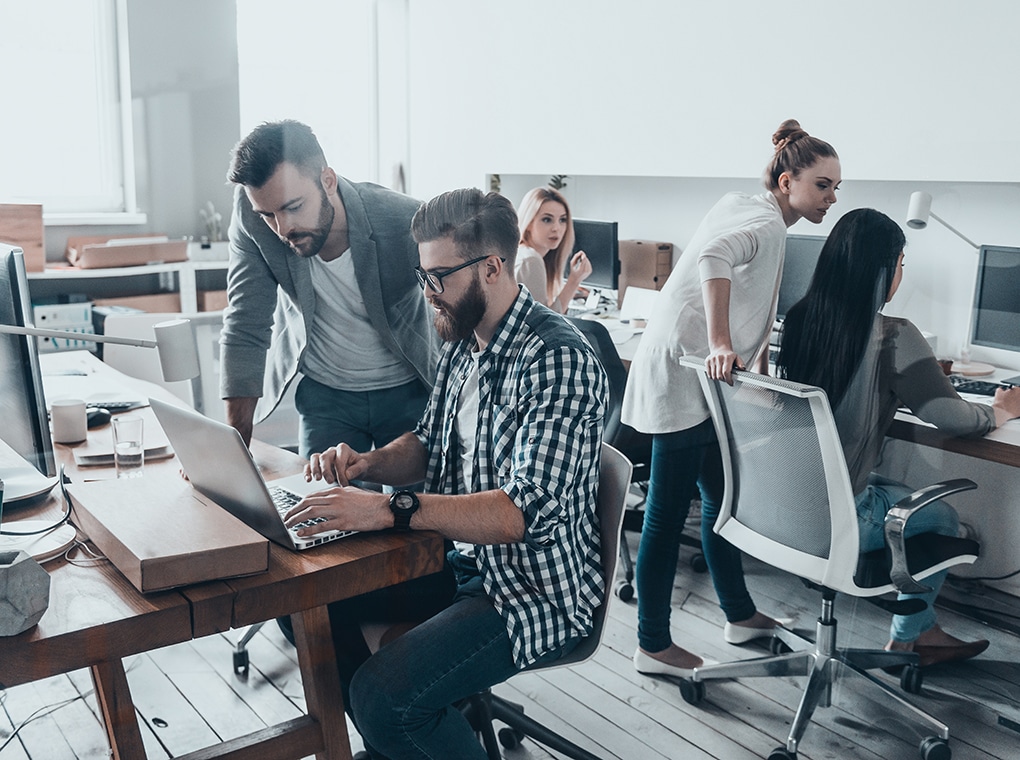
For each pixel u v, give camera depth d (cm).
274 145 188
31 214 224
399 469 163
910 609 184
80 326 234
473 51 278
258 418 208
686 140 228
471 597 146
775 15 206
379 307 208
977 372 177
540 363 139
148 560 112
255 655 195
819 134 198
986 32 173
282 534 128
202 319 247
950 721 186
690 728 195
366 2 272
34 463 151
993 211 173
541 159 266
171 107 239
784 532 182
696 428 212
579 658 147
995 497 177
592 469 142
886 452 184
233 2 246
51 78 229
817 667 188
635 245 243
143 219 241
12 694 187
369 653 157
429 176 292
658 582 215
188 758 134
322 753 143
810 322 192
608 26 244
